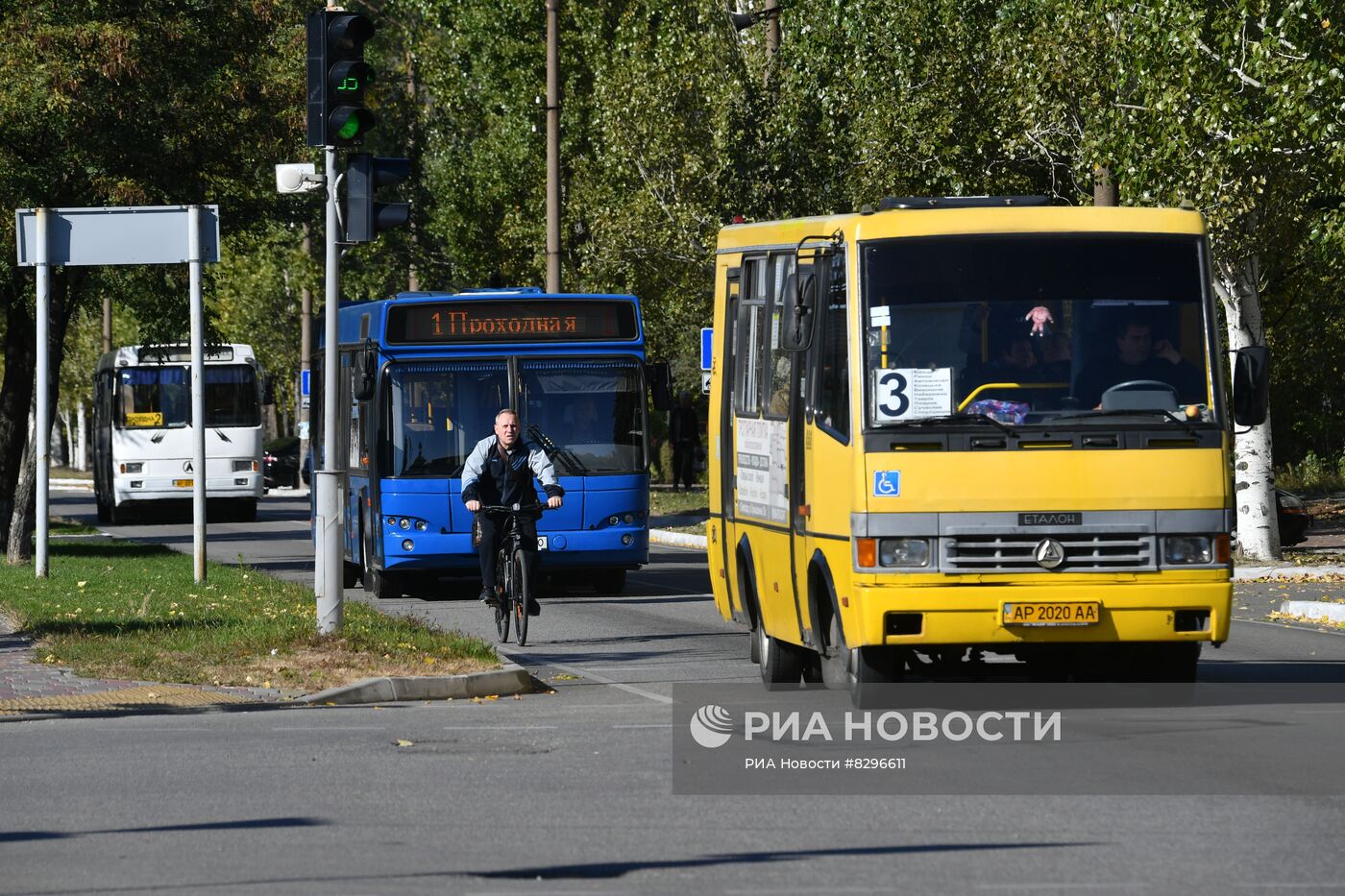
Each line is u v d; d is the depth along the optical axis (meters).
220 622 51.41
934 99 100.19
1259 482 79.19
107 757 32.34
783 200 107.12
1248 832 25.11
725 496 45.25
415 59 164.50
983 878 22.45
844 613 36.03
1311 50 63.19
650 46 121.19
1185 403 36.06
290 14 89.56
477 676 41.31
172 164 84.81
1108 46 82.00
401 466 67.25
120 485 137.00
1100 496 35.41
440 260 172.00
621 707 38.91
